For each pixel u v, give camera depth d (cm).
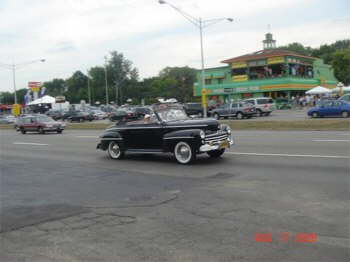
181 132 1121
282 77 5797
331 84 6725
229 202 688
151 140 1219
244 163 1086
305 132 1944
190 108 4219
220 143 1123
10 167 1282
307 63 6294
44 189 895
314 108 3066
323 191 726
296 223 558
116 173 1060
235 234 526
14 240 550
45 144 2075
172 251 478
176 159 1151
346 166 949
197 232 542
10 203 771
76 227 593
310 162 1033
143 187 856
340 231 518
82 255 482
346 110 2873
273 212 615
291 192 733
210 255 459
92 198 777
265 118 3447
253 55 6225
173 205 689
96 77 11938
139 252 480
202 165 1095
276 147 1384
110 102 11581
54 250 504
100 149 1533
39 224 618
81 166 1227
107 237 541
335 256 443
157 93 11125
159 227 573
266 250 467
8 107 9531
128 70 11862
